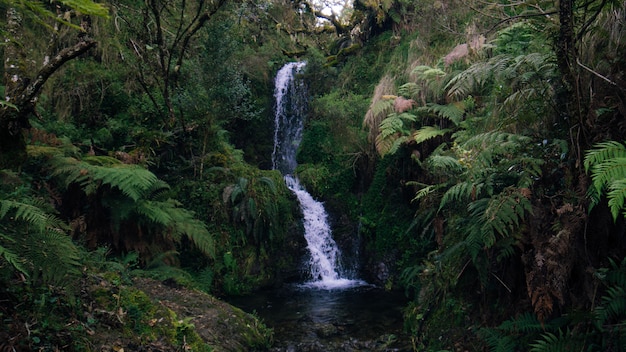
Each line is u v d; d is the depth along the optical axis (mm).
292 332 5125
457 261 4324
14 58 3506
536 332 3172
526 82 3514
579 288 3059
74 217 5457
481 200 3586
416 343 4395
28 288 3139
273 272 7859
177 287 5121
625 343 2551
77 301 3400
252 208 7484
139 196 5465
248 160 11039
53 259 2904
